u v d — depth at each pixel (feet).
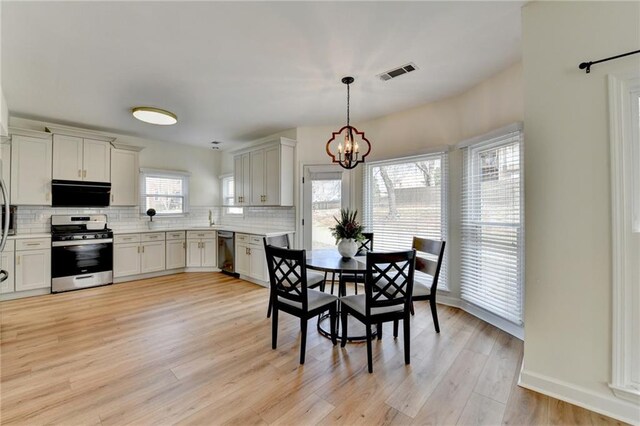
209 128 14.96
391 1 5.92
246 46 7.52
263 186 15.25
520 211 8.35
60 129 13.29
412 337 8.59
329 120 13.71
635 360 5.16
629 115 5.14
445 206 11.28
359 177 13.98
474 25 6.75
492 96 9.36
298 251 7.20
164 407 5.57
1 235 9.05
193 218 19.16
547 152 5.86
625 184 5.15
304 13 6.26
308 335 8.83
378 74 9.14
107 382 6.36
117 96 10.61
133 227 16.61
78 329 9.14
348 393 6.01
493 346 8.00
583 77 5.48
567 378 5.71
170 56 7.98
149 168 16.99
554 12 5.77
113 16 6.29
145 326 9.41
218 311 10.84
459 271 11.04
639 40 5.00
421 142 11.91
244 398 5.84
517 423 5.15
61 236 12.96
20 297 12.19
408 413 5.42
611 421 5.16
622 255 5.17
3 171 12.03
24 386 6.20
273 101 11.28
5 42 7.20
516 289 8.46
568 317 5.69
